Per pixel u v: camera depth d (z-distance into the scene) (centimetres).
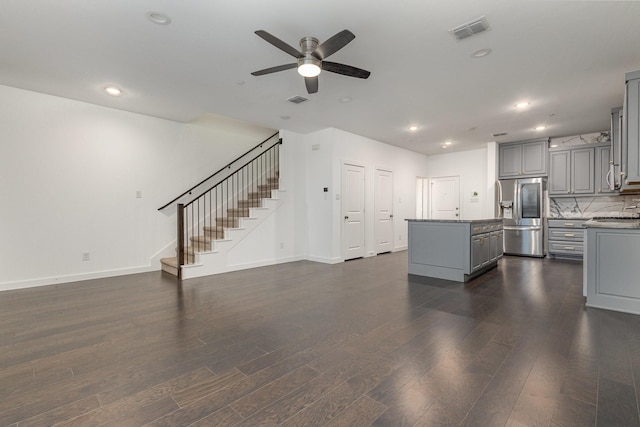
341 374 185
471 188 761
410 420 144
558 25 251
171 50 290
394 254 680
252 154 636
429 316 283
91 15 236
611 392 165
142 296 351
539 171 632
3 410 152
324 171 578
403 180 749
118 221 459
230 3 223
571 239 584
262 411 151
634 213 556
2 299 338
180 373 187
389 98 416
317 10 232
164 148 507
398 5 227
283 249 573
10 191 377
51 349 219
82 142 427
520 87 378
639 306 286
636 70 310
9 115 376
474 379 179
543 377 180
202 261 457
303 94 402
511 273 471
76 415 148
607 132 581
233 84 368
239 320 275
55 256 408
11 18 238
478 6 228
